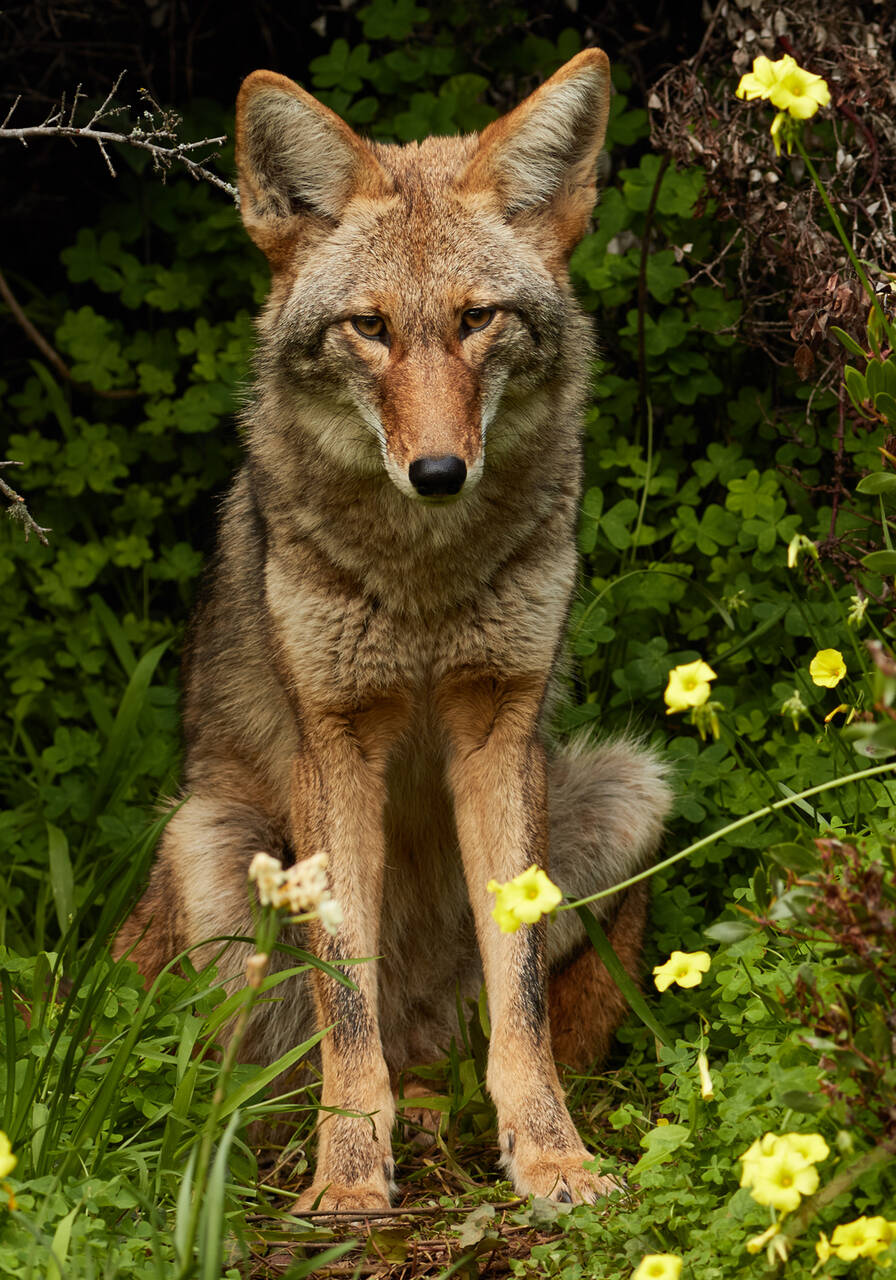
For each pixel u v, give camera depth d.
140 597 11.87
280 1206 6.69
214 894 7.87
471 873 7.34
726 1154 5.46
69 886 8.90
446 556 7.02
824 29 9.21
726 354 10.46
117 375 11.91
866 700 7.83
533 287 7.16
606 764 8.48
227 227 11.59
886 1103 4.77
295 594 7.20
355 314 6.90
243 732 8.23
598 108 7.39
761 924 5.12
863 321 7.99
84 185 12.43
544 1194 6.31
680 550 9.84
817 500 10.03
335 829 7.20
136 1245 5.38
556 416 7.41
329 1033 6.80
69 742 10.36
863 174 9.19
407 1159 7.24
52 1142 5.82
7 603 11.31
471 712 7.38
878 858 6.01
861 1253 4.39
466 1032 7.53
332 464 7.08
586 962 8.09
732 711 9.29
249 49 12.35
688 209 9.95
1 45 11.62
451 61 11.23
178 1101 6.07
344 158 7.09
